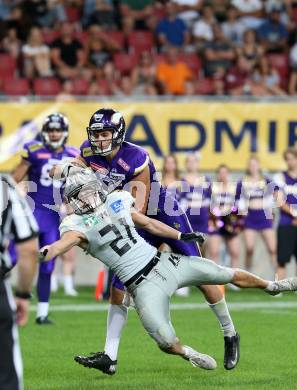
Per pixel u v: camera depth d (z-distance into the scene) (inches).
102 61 1964.8
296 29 2106.3
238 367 896.3
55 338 1090.1
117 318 830.5
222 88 1925.4
